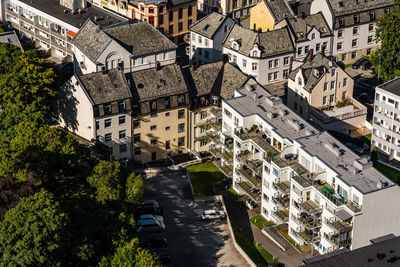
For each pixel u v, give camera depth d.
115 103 162.25
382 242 118.25
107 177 137.75
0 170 134.38
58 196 138.75
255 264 134.75
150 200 152.50
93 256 126.19
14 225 120.62
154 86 167.38
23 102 163.50
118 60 190.62
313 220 135.88
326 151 138.75
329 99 184.62
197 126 173.88
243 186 153.00
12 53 174.62
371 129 182.88
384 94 167.00
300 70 184.62
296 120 151.12
